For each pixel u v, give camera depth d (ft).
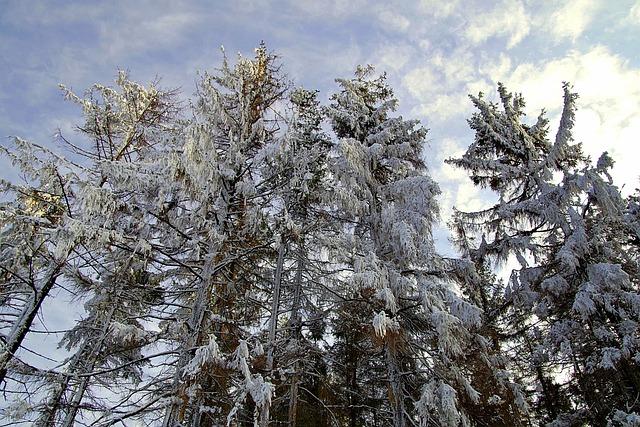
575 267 47.65
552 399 53.57
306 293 48.01
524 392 53.72
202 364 27.02
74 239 29.12
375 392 55.42
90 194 30.04
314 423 46.80
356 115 57.88
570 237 47.16
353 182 49.42
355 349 52.13
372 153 51.85
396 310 41.04
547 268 51.78
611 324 43.83
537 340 53.42
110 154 44.65
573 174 50.44
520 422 41.52
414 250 41.86
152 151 41.09
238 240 40.04
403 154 53.36
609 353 39.86
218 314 39.50
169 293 34.96
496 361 44.75
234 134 43.68
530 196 60.39
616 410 39.22
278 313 41.93
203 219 36.68
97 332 40.68
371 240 50.03
